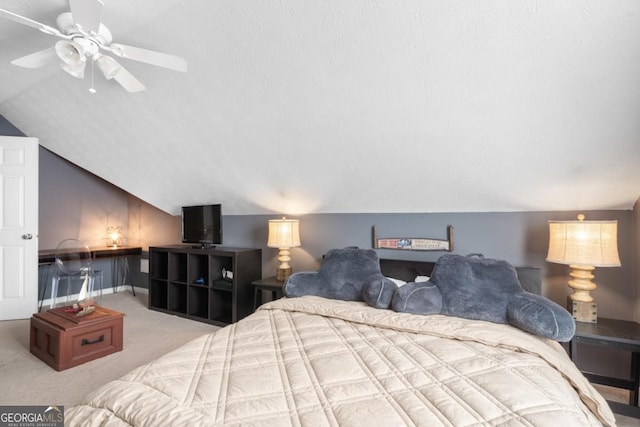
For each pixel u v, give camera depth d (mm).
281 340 1607
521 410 996
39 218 4082
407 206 2906
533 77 1634
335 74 1894
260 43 1831
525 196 2393
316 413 1011
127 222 5020
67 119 3168
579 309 2010
